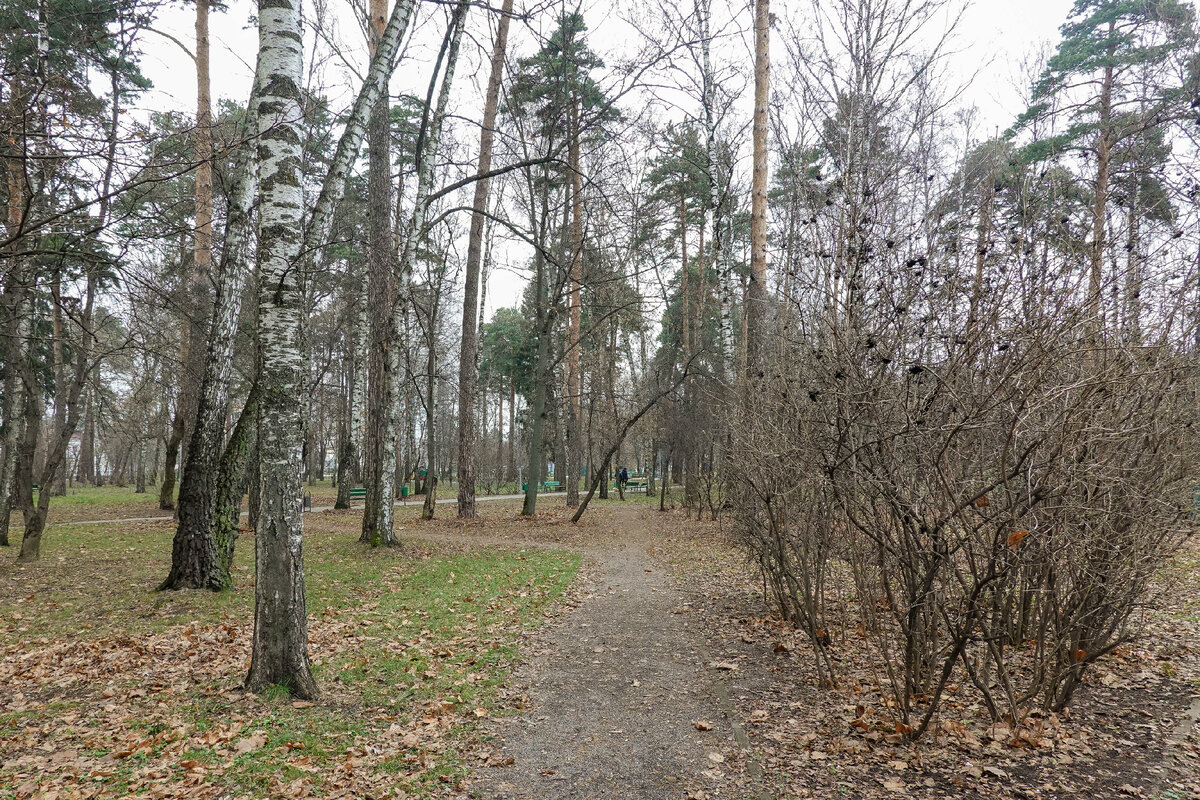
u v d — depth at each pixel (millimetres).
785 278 5961
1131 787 3488
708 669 5820
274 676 5195
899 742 4152
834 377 4414
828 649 6133
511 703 5152
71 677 5629
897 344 4094
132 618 7512
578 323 24078
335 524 17500
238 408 26094
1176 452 4270
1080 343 3895
